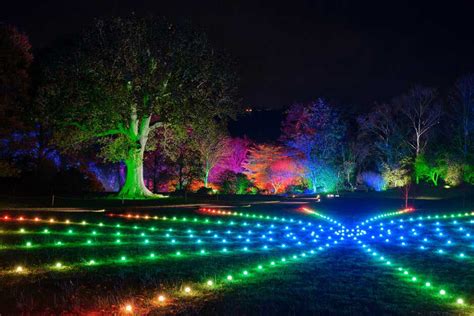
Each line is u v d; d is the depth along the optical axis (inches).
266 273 403.5
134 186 1246.9
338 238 635.5
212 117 1262.3
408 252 522.9
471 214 952.3
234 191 1732.3
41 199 1119.6
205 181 1847.9
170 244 551.8
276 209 1056.2
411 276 399.5
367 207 1155.3
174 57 1163.3
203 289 348.8
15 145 1275.8
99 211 895.1
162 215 866.8
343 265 442.9
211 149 1833.2
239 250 517.7
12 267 413.4
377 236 663.8
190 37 1181.1
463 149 1884.8
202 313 294.4
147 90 1133.1
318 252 515.2
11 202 1030.4
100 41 1147.9
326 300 324.8
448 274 409.1
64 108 1143.6
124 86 1131.9
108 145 1227.2
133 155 1223.5
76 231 644.7
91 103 1122.7
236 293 338.6
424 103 2001.7
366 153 2020.2
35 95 1290.6
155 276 386.0
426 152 2001.7
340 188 1956.2
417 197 1614.2
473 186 1748.3
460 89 1879.9
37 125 1432.1
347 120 2126.0
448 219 890.1
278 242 585.3
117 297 325.7
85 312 296.8
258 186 1935.3
